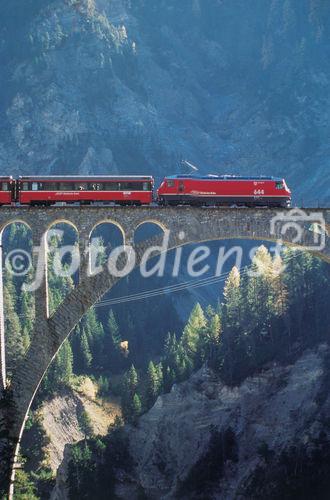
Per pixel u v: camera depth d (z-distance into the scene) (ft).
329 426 418.51
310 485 391.45
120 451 481.46
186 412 483.10
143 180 292.61
